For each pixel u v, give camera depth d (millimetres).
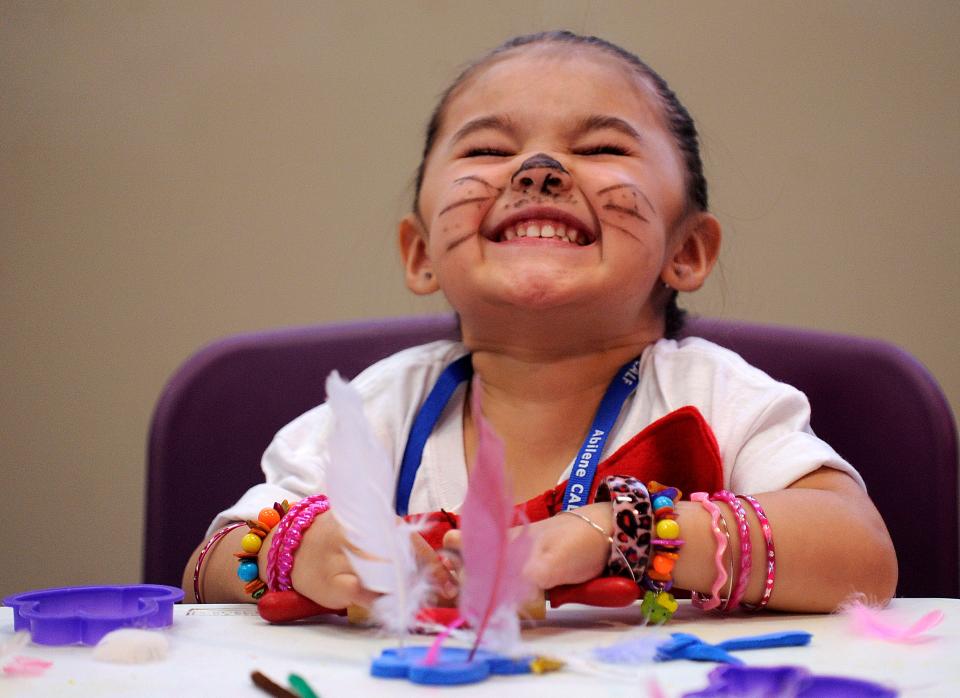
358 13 2383
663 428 1080
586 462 1171
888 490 1511
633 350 1290
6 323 2408
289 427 1317
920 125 2299
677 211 1299
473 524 661
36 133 2412
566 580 819
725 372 1244
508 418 1282
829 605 919
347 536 732
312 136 2381
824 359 1563
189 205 2396
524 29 2344
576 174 1187
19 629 796
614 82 1267
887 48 2301
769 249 2289
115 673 659
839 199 2297
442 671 618
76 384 2400
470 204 1195
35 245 2412
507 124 1235
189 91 2398
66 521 2400
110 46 2408
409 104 2369
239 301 2385
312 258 2379
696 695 567
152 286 2398
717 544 886
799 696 575
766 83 2305
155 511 1575
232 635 802
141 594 849
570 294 1155
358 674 652
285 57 2389
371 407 1331
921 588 1483
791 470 1088
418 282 1452
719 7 2307
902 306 2289
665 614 851
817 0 2301
